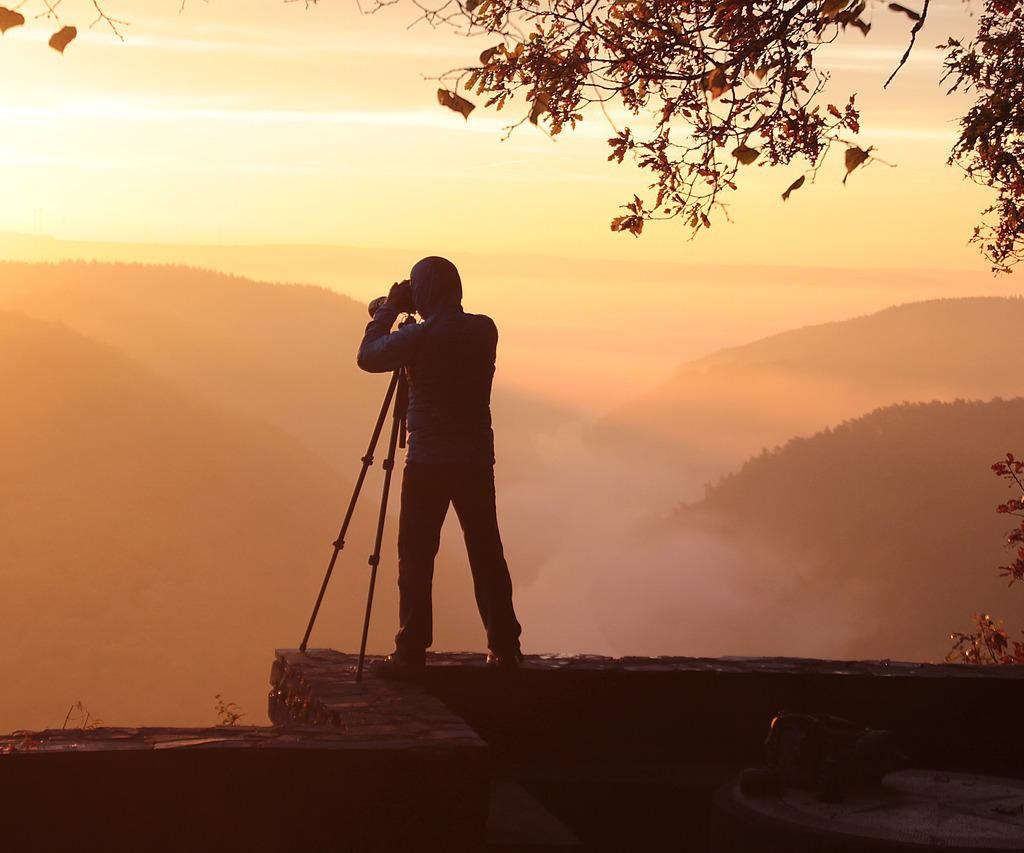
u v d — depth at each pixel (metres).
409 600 6.45
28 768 3.97
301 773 4.20
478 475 6.49
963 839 4.38
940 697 6.80
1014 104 12.59
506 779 6.14
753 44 8.73
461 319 6.54
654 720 6.69
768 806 4.86
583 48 9.34
